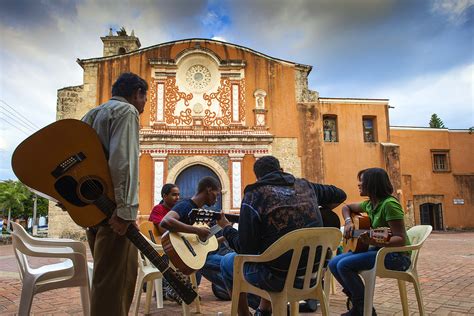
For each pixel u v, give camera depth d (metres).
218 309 4.88
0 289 6.36
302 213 3.08
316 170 18.70
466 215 24.11
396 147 19.05
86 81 18.55
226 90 19.17
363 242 3.85
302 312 4.65
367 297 3.68
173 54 19.34
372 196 4.02
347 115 19.48
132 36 22.92
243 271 3.14
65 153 2.69
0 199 29.14
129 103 3.06
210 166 18.12
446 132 24.81
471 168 24.70
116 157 2.63
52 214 17.19
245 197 3.12
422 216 24.08
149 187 17.59
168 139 17.94
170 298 5.37
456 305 4.77
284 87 19.45
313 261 2.99
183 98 18.89
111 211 2.66
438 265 8.52
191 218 3.69
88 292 3.66
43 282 3.52
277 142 18.80
